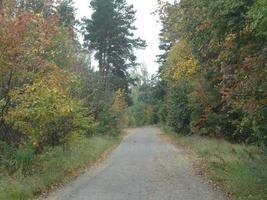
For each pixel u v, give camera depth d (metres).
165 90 65.19
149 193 14.47
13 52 15.44
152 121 99.31
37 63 16.72
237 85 14.66
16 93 15.87
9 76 16.20
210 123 31.16
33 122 16.52
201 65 23.67
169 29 28.45
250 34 13.88
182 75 29.45
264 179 13.44
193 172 19.81
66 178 17.88
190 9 18.75
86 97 33.50
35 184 14.66
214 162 20.00
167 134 57.16
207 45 17.52
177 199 13.36
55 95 16.11
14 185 13.68
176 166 22.33
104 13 63.38
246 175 14.45
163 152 31.34
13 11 16.86
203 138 32.84
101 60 64.44
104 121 43.69
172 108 43.50
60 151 22.34
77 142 24.88
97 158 26.73
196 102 32.06
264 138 14.55
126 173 19.70
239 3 12.68
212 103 30.14
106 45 64.50
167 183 16.61
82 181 17.38
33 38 16.31
